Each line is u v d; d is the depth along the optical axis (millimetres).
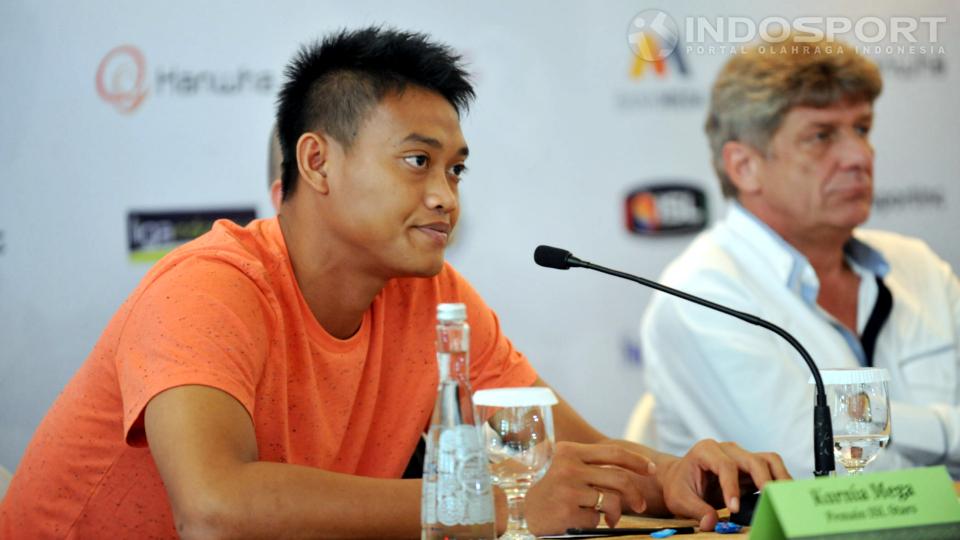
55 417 5012
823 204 8477
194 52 9125
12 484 5137
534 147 9500
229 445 4117
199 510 3898
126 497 4867
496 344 5957
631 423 8242
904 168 10156
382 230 4867
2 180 8875
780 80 8477
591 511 4535
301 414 5098
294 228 5098
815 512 3189
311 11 9242
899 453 7758
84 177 8984
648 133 9688
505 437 3914
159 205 9086
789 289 8227
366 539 4066
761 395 7734
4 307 8875
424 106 4887
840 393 4520
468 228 9430
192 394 4180
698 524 4793
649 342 8422
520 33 9484
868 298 8625
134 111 9047
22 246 8891
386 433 5508
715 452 4828
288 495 3982
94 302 9000
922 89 10195
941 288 8867
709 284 8125
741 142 8656
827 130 8508
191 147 9125
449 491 3584
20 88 8898
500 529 4102
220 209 9164
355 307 5188
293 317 5020
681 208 9719
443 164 4938
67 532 4918
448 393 3650
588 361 9578
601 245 9625
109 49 9016
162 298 4480
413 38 5027
